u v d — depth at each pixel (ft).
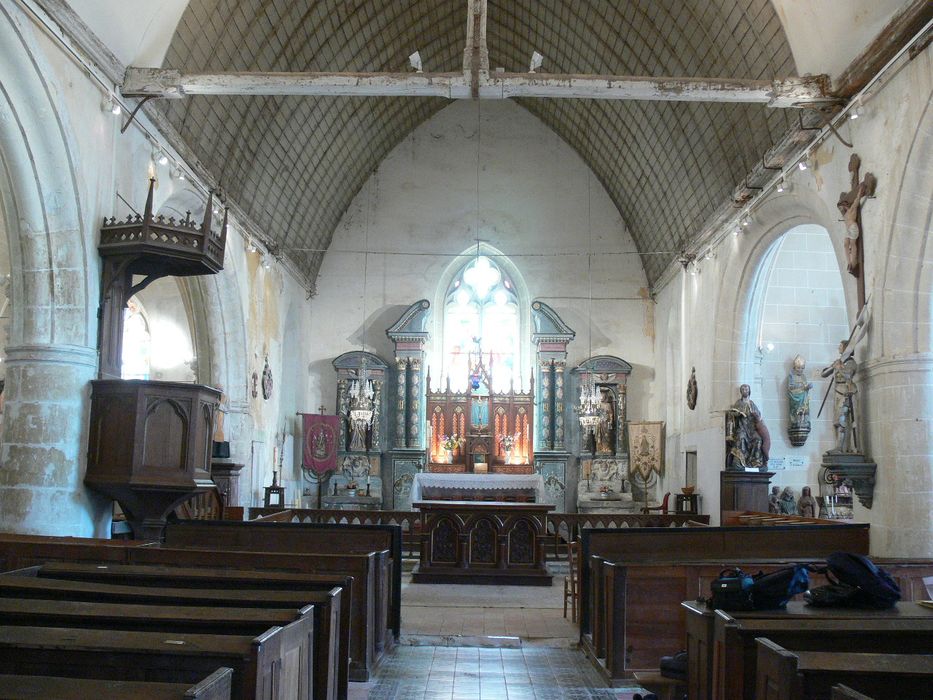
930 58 33.14
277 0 51.65
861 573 21.09
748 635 16.92
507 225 85.61
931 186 34.94
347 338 83.92
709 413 61.57
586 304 84.58
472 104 87.10
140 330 68.74
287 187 68.44
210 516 51.93
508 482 70.79
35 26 33.32
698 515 58.03
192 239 38.27
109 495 36.70
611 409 81.71
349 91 41.22
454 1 71.26
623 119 70.33
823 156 43.34
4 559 29.12
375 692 26.09
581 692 26.23
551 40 72.95
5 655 14.51
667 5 53.93
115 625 17.17
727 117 53.83
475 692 26.16
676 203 69.10
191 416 36.99
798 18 42.04
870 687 13.60
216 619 17.02
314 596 20.22
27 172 35.32
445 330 84.89
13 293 36.81
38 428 35.68
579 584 33.50
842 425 38.68
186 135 49.16
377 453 80.59
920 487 35.29
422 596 44.80
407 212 85.66
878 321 37.14
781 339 61.93
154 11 40.45
